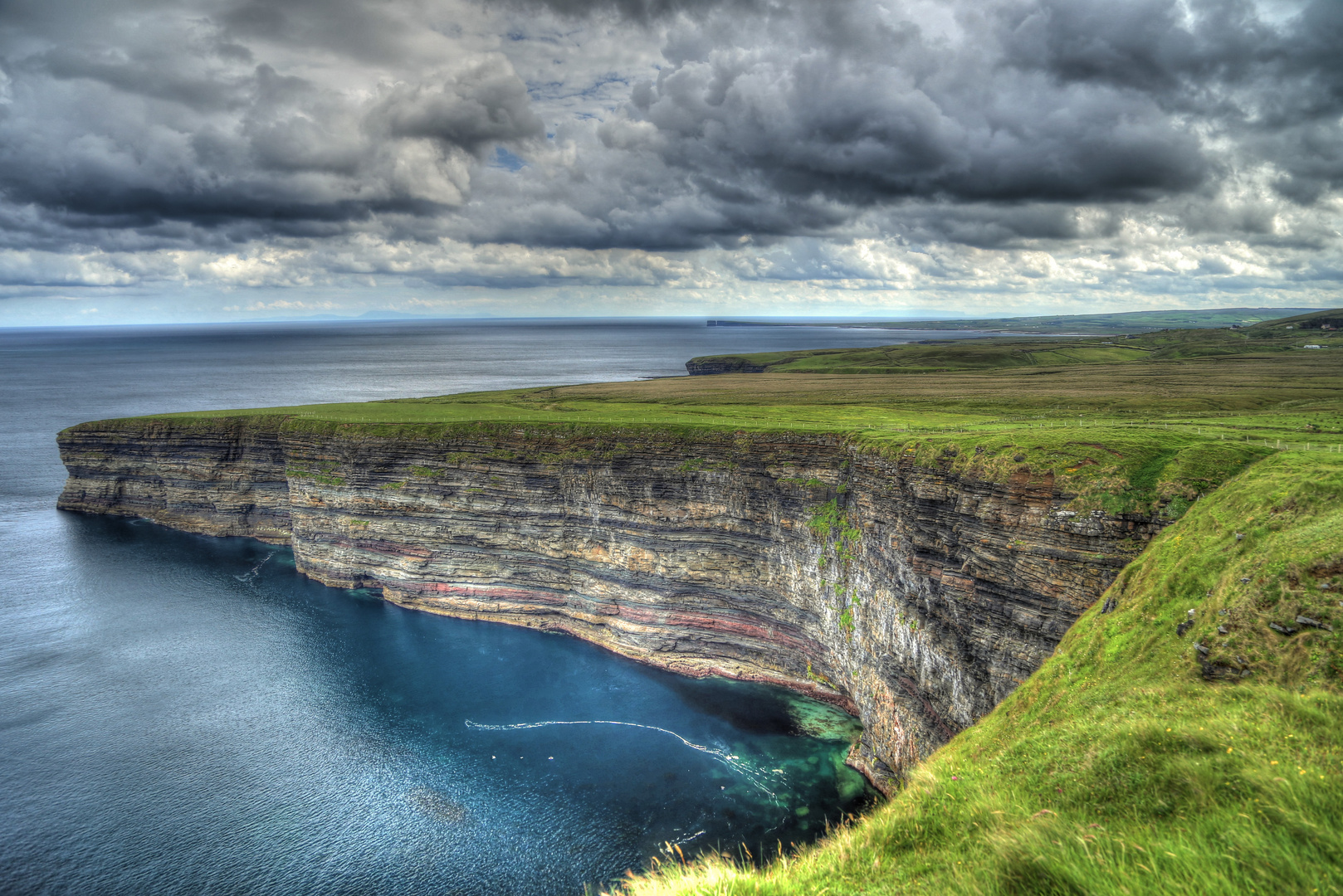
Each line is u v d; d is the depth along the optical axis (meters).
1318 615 20.50
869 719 59.19
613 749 59.41
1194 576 28.25
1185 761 14.90
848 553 64.19
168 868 45.75
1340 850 10.79
